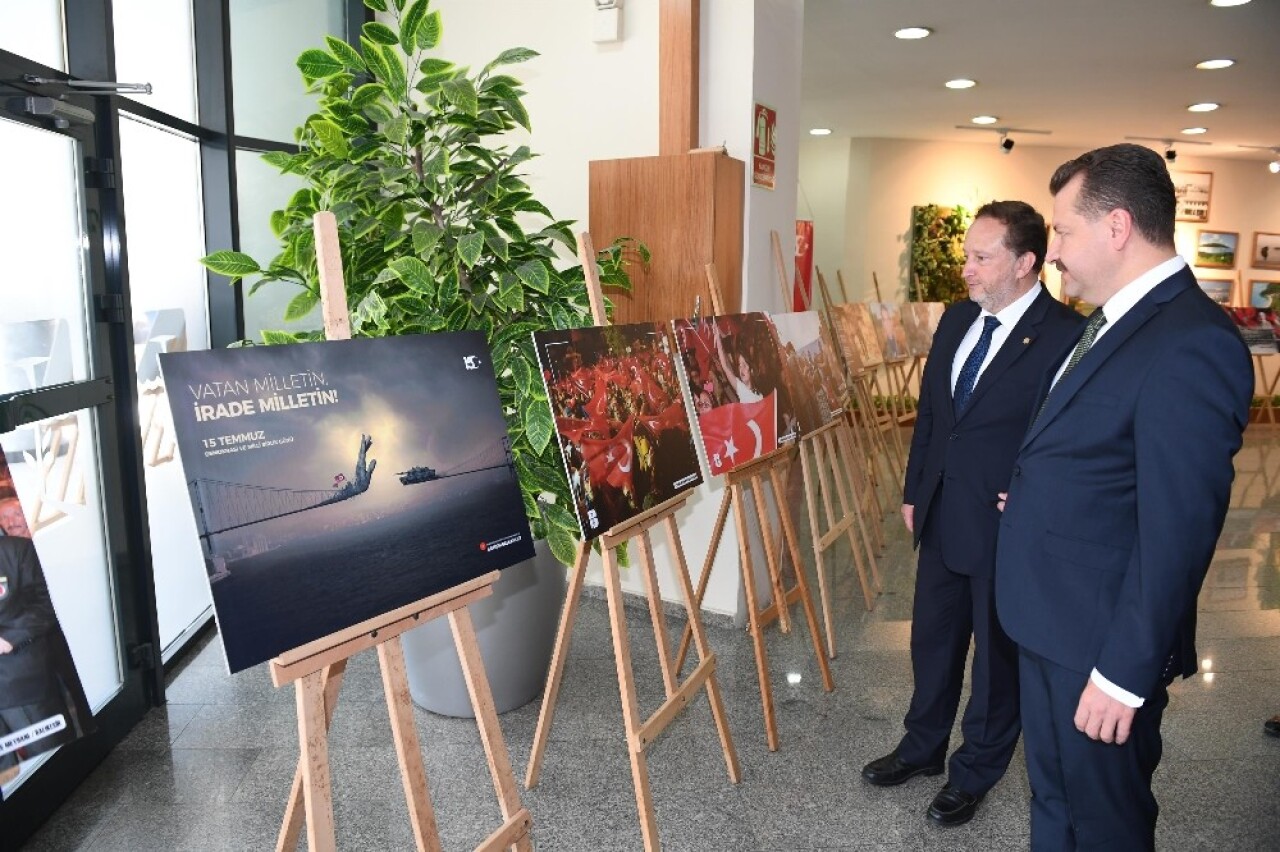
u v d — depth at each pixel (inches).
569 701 111.4
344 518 55.4
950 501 84.4
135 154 113.1
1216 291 373.1
